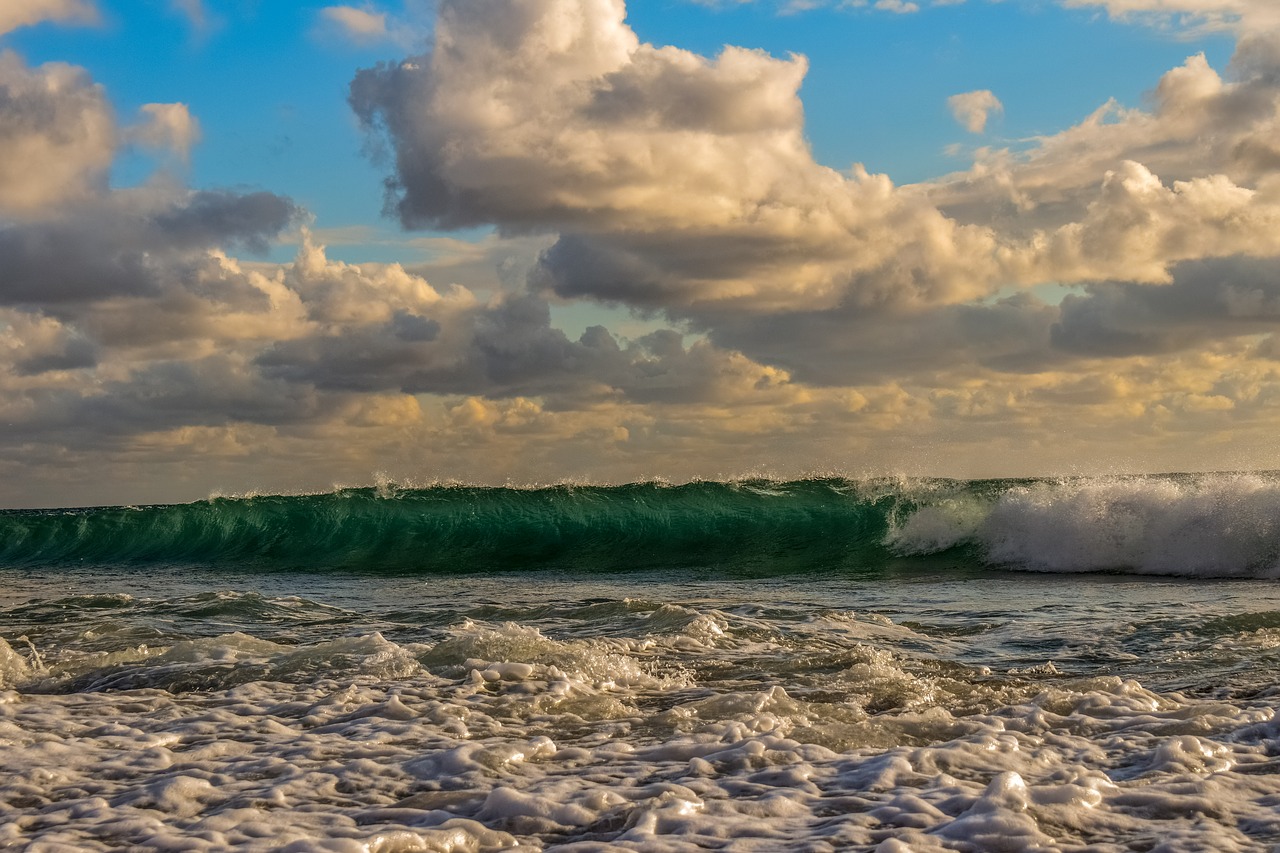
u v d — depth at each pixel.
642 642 8.05
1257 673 6.61
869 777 4.23
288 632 9.34
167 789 4.25
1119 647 7.96
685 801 3.88
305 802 4.11
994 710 5.67
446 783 4.33
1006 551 18.30
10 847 3.60
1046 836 3.42
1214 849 3.30
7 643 8.38
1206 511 16.25
